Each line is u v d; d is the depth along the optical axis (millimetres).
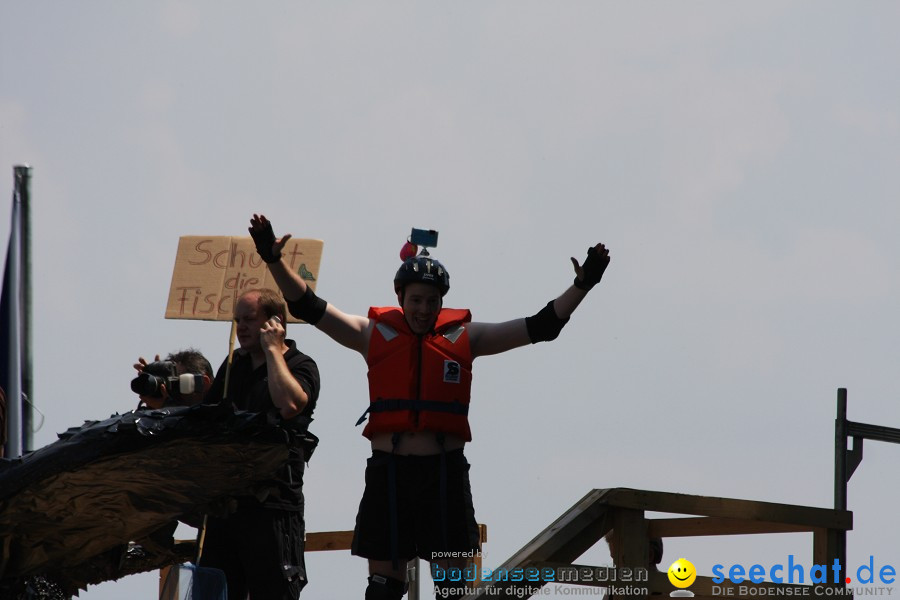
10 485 7355
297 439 7629
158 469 7480
